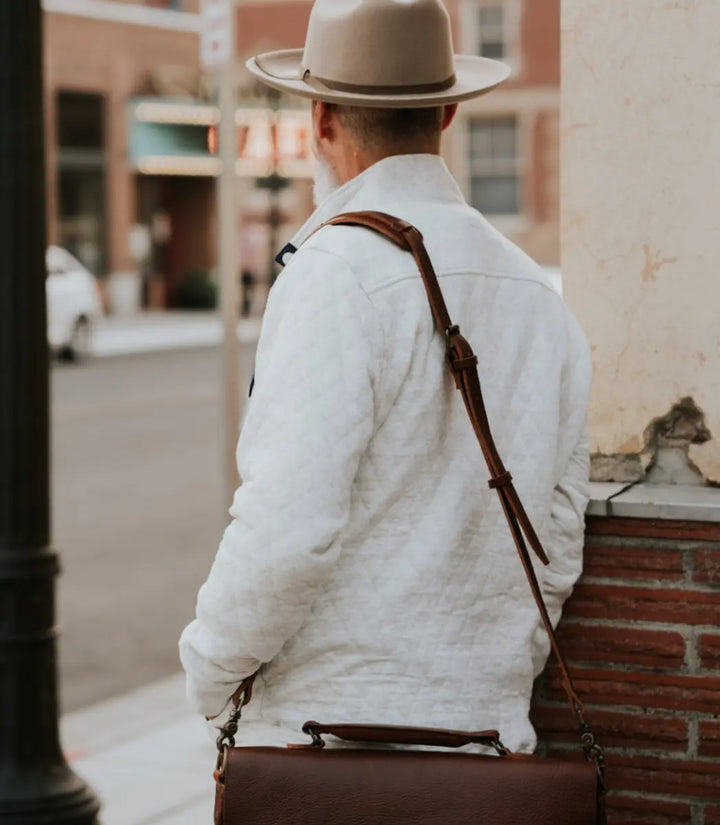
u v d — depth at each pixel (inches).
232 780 93.8
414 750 98.4
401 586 97.0
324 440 92.4
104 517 472.4
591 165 132.5
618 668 122.8
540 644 106.8
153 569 396.5
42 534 192.1
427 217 101.6
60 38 1441.9
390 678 97.0
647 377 132.5
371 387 95.3
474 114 1592.0
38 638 191.8
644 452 133.2
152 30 1523.1
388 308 96.4
